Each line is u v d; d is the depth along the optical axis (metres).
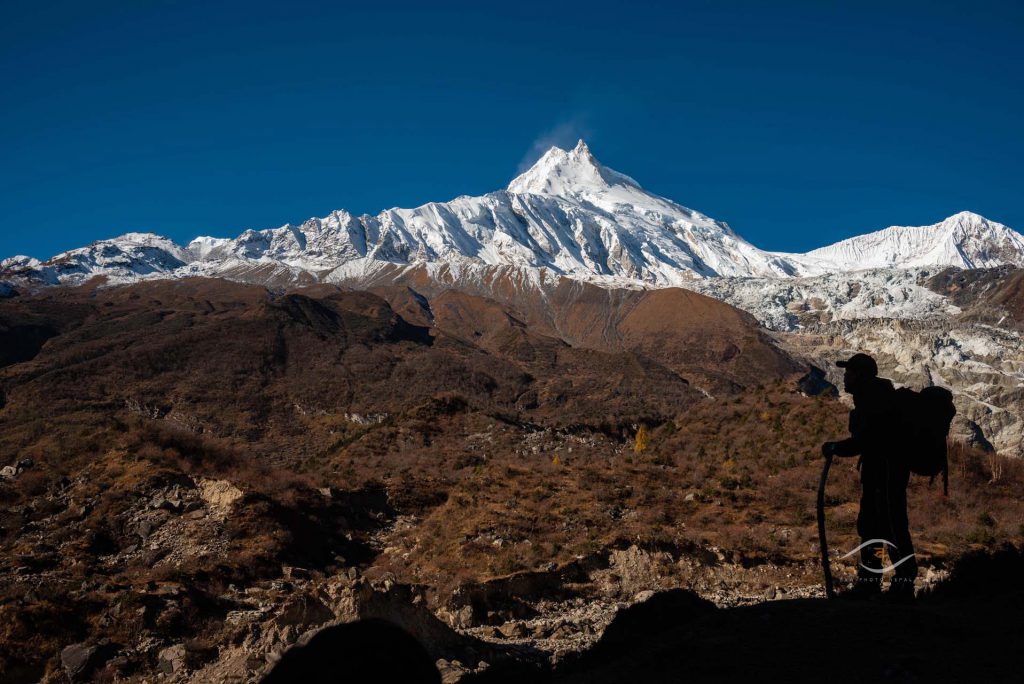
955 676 5.33
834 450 7.41
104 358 124.50
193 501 22.22
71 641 14.27
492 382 137.62
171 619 15.16
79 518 20.98
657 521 24.17
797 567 19.94
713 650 6.55
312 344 147.62
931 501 24.91
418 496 27.67
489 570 19.33
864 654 5.96
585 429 51.16
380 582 13.73
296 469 41.06
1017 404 137.38
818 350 195.25
